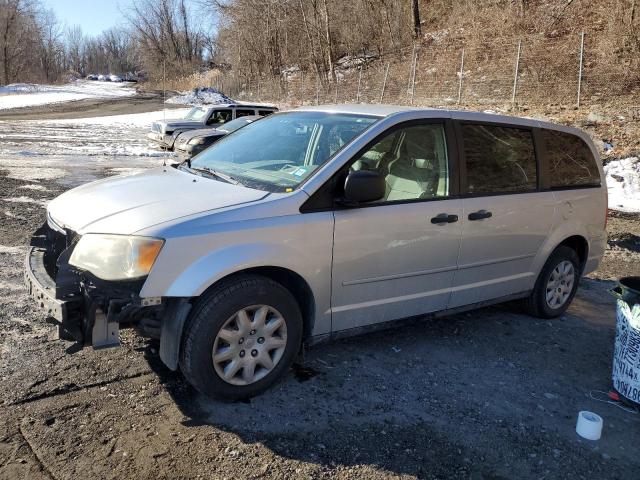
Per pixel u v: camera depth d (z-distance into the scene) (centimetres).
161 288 304
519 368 417
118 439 300
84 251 313
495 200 439
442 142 419
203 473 279
